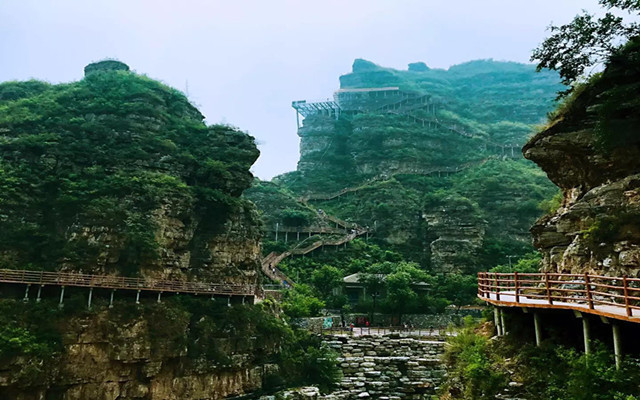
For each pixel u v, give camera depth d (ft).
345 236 307.78
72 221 141.49
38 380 103.55
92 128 167.53
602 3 81.87
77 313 118.42
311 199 394.52
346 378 147.84
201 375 134.41
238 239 177.47
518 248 296.30
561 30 85.20
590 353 58.08
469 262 282.56
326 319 193.77
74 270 131.54
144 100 187.42
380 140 442.50
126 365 121.39
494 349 79.56
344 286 233.35
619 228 72.74
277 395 137.08
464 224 300.61
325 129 484.33
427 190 364.58
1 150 151.02
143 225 147.43
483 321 105.81
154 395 124.77
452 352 93.61
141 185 155.12
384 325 211.61
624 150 78.38
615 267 71.20
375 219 334.65
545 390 61.57
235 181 185.37
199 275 163.12
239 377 142.61
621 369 53.01
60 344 110.93
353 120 481.87
